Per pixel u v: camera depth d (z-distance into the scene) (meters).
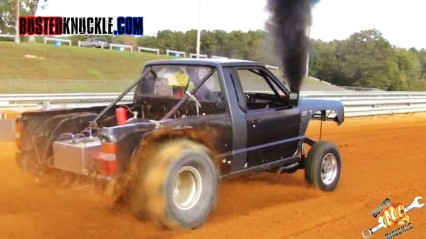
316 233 4.66
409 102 18.78
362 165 8.20
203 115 5.04
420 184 6.88
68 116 5.37
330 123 14.14
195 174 4.62
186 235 4.42
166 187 4.32
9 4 61.97
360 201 5.88
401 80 72.12
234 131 5.19
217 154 5.07
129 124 4.46
